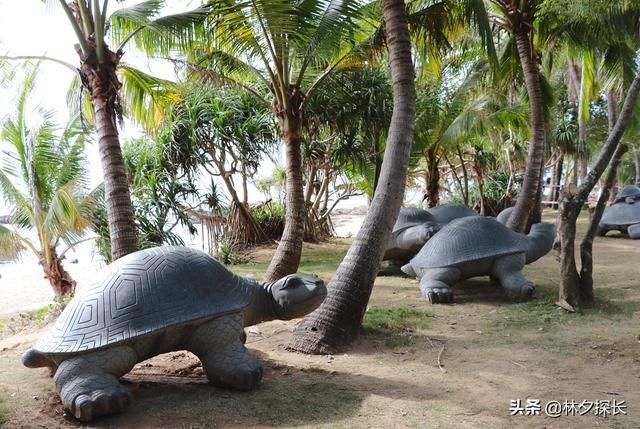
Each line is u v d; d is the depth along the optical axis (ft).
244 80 39.34
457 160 74.49
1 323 28.94
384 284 29.60
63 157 35.60
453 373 15.57
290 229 29.53
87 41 24.61
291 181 29.66
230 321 13.97
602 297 24.58
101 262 43.11
